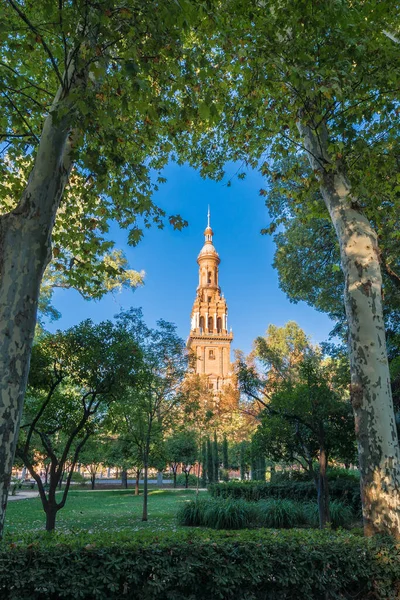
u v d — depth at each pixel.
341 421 12.55
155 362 16.59
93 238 9.46
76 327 11.03
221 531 5.33
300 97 6.84
